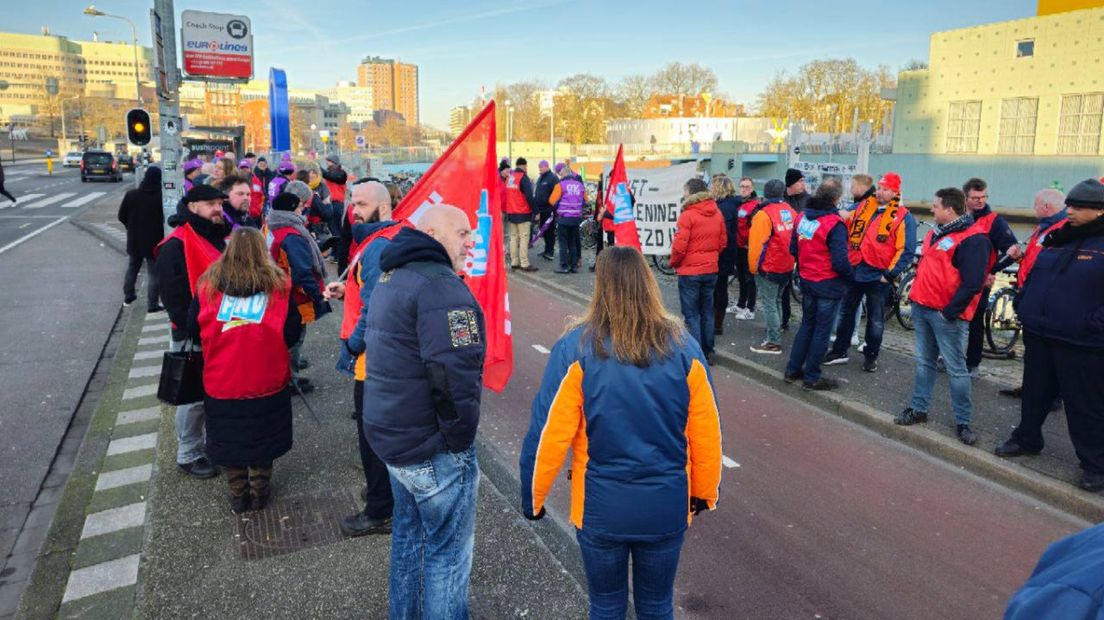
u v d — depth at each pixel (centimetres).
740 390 683
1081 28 3134
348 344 375
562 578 365
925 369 557
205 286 401
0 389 679
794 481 489
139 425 573
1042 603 114
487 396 656
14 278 1230
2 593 373
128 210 952
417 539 304
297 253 499
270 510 429
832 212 623
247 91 14350
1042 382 487
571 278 1221
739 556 398
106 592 354
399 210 409
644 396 243
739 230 925
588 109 10369
